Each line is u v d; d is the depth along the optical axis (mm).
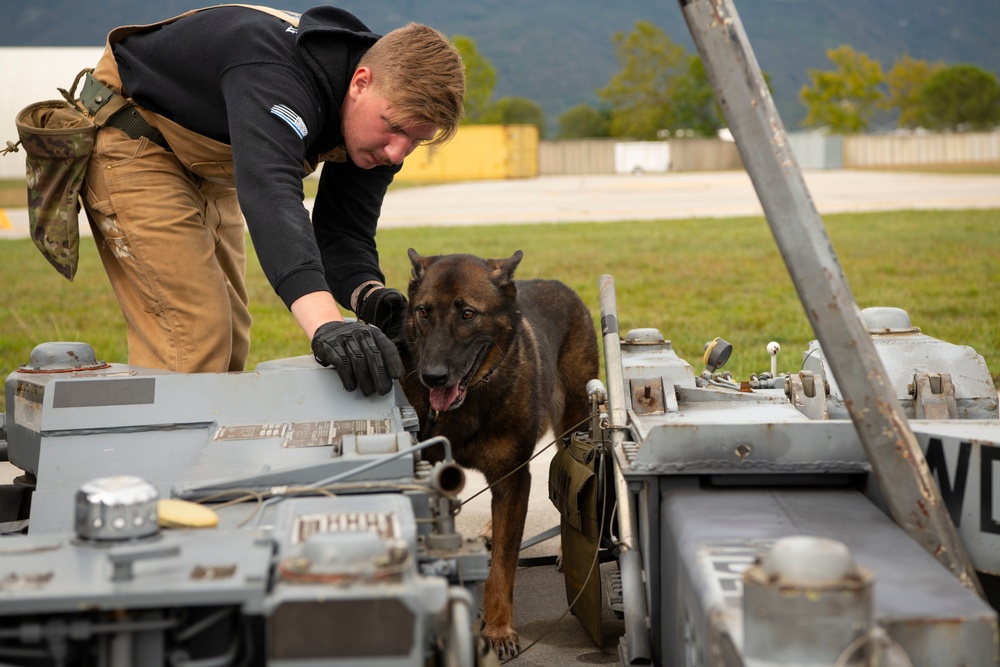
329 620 1430
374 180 3836
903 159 71938
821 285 1789
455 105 3213
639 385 3000
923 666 1476
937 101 100250
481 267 4023
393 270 13180
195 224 3490
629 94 97562
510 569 3648
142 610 1516
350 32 3170
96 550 1611
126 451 2410
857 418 1822
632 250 16094
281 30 3148
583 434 3256
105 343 8789
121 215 3424
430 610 1515
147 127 3420
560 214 25656
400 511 1832
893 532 1845
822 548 1352
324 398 2588
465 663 1528
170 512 1823
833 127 96000
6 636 1451
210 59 3189
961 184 37312
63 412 2494
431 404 3826
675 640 2014
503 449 3949
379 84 3143
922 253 14891
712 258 14867
